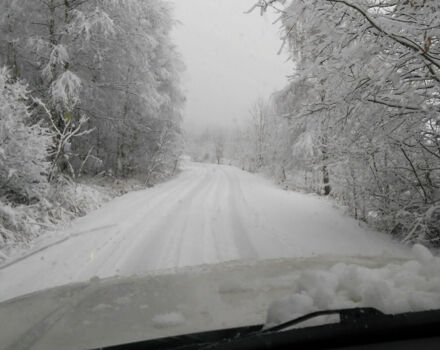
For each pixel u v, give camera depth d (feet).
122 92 44.80
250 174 92.63
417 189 22.82
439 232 21.77
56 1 35.22
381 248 20.30
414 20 14.65
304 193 53.93
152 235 22.74
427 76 16.31
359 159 24.57
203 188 51.83
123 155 54.95
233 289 6.33
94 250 19.43
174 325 4.85
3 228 20.02
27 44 32.81
